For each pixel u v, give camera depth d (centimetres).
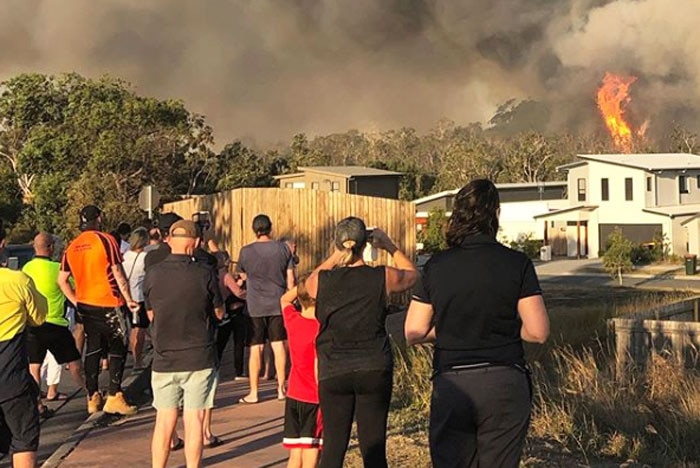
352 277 518
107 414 881
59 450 749
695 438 768
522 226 6338
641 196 5484
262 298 930
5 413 590
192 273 620
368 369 512
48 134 5372
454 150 9712
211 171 5797
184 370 620
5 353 586
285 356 953
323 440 527
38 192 5306
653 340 1088
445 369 420
